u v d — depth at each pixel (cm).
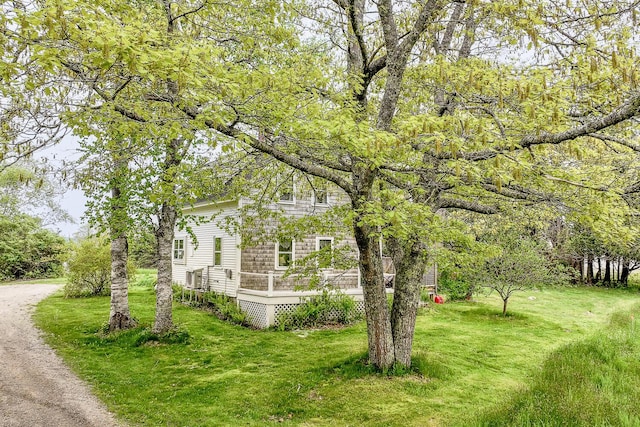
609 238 708
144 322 1334
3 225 2970
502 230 1562
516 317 1611
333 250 944
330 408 695
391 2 766
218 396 754
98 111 550
